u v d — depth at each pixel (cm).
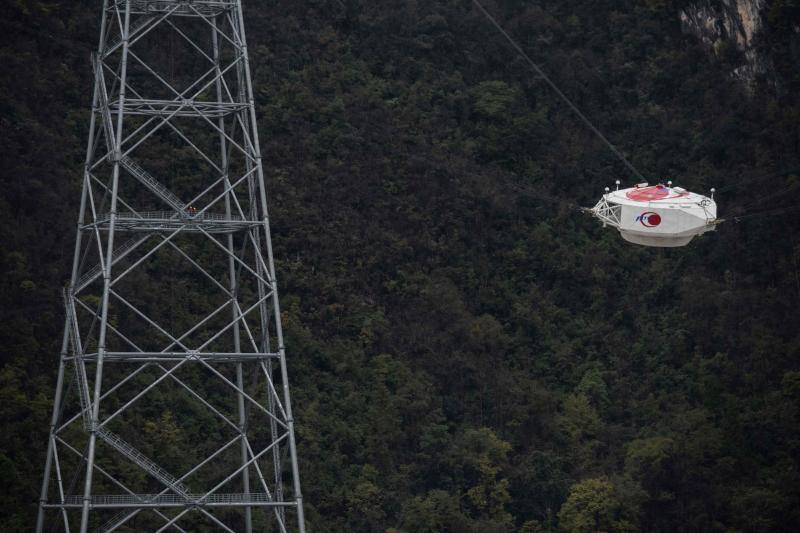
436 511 14275
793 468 15225
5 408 13138
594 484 14862
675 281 17125
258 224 11450
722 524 14962
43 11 16338
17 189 14812
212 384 14575
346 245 16225
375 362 15450
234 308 12019
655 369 16362
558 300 16875
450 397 15562
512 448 15288
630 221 11638
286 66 17388
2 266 14225
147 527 13100
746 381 16038
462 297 16475
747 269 17275
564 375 16150
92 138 11631
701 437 15400
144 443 13550
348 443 14650
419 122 17550
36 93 15738
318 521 13975
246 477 11750
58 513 11888
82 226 11531
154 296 14750
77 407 13588
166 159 15862
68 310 11550
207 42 17175
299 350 15138
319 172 16575
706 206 11606
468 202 17088
